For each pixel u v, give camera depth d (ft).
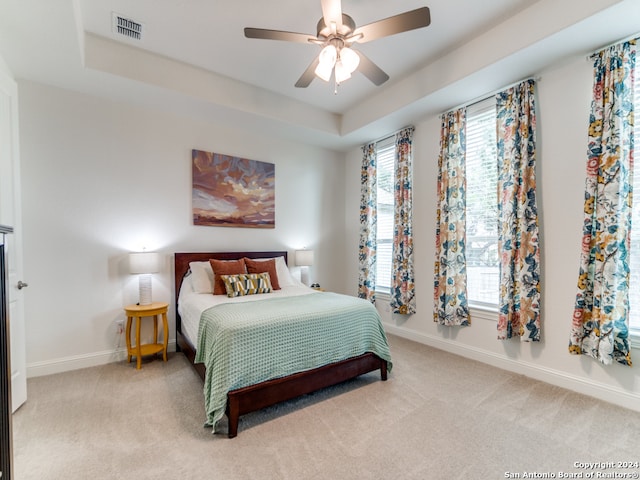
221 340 6.54
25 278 9.01
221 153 12.73
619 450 5.85
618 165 7.24
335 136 14.14
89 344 9.95
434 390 8.30
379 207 15.08
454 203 10.93
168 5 7.41
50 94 9.45
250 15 7.79
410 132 12.71
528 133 8.95
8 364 4.02
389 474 5.24
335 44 6.55
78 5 7.04
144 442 6.07
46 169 9.36
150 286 10.43
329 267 16.37
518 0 7.32
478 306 10.59
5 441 3.89
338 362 8.05
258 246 13.88
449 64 9.43
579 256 8.18
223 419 6.92
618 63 7.33
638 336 7.20
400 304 12.93
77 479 5.12
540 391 8.21
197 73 10.27
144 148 11.03
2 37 7.20
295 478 5.16
